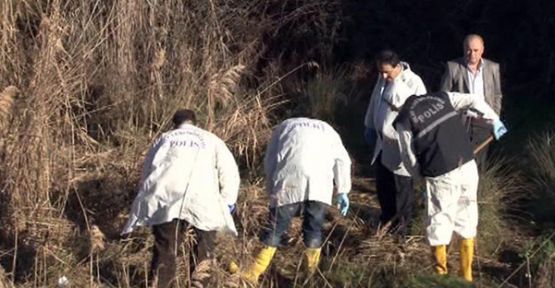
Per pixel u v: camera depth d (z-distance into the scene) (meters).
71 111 11.43
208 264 8.15
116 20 12.38
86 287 8.89
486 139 9.91
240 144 11.34
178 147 8.46
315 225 8.93
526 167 11.57
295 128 8.95
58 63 11.02
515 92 14.19
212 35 12.91
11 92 10.02
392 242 9.73
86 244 9.56
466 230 9.05
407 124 8.90
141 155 11.15
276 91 13.98
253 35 13.99
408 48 14.96
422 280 8.94
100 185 10.73
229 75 11.51
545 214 10.60
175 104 12.12
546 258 9.33
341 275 9.05
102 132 12.06
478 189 10.41
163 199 8.40
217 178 8.52
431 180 8.93
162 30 12.65
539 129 12.72
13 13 11.93
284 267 9.45
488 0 14.91
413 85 9.66
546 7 14.28
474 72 10.17
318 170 8.83
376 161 9.98
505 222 10.48
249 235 9.52
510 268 9.65
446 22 15.13
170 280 8.45
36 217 9.84
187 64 12.49
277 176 8.88
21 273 9.14
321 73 14.19
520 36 14.57
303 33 14.55
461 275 9.16
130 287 8.93
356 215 10.52
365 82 14.58
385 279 9.02
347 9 14.97
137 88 12.43
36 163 9.93
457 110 9.11
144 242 9.75
